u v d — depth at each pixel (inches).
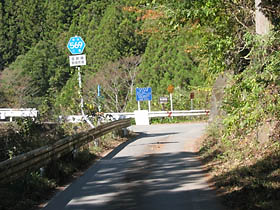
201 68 896.3
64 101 1064.2
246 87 384.8
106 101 1803.6
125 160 589.6
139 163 555.2
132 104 1796.3
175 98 1680.6
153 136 949.8
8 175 361.1
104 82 1830.7
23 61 2207.2
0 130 680.4
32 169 411.2
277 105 395.2
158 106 1702.8
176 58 1865.2
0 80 2078.0
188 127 1168.8
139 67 1945.1
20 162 383.2
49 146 456.8
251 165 409.7
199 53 645.9
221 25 564.1
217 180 413.1
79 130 827.4
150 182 428.1
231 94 435.2
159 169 502.3
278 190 317.1
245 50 573.0
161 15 694.5
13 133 621.6
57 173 456.8
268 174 361.4
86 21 2431.1
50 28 2603.3
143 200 355.3
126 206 337.7
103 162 583.2
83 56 829.8
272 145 426.6
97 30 2256.4
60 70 2228.1
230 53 556.7
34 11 2610.7
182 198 355.6
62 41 2465.6
